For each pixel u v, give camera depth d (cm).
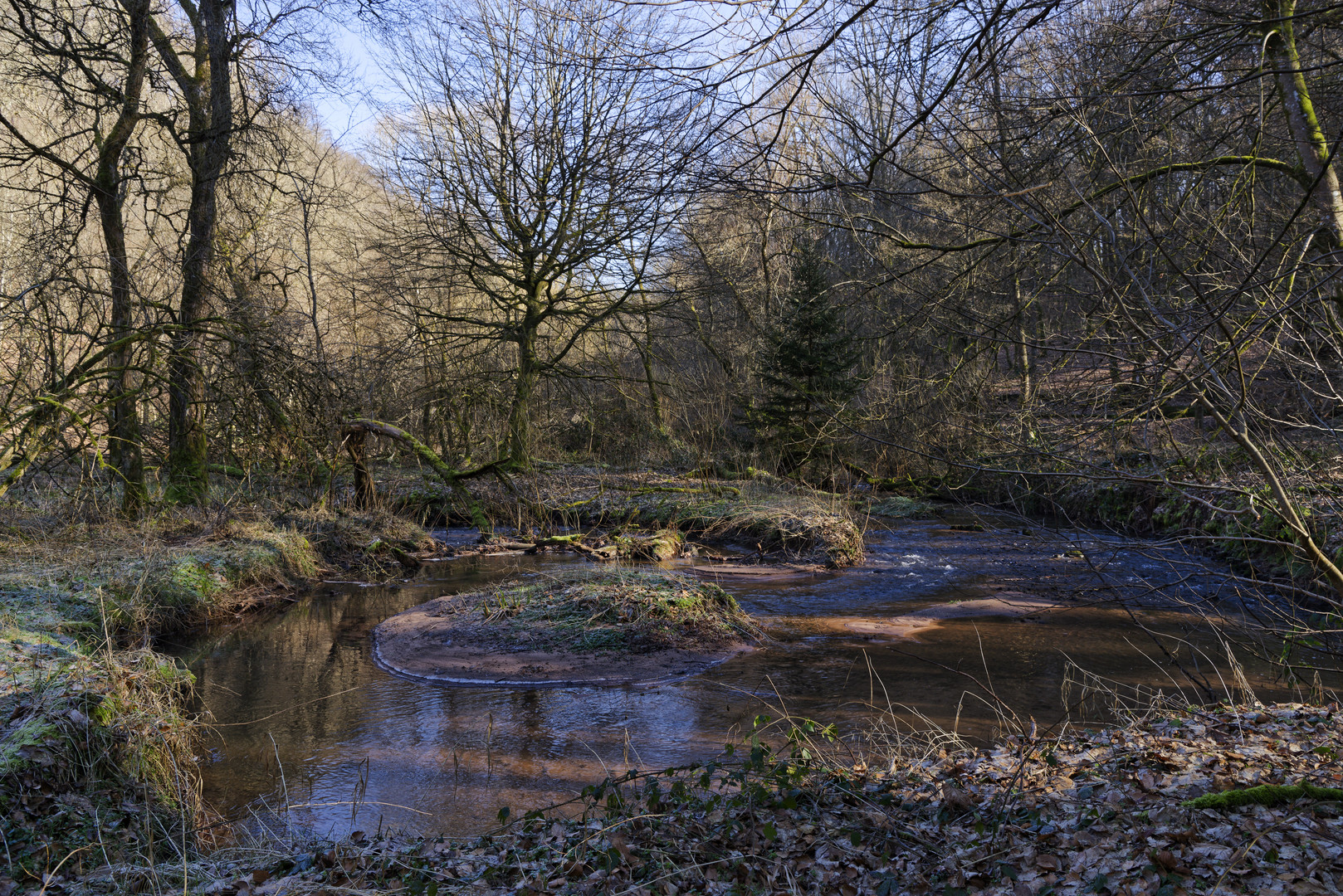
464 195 1959
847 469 2097
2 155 1230
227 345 1411
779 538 1528
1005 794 454
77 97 1332
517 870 425
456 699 766
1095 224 521
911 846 412
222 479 1677
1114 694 671
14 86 1347
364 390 1928
